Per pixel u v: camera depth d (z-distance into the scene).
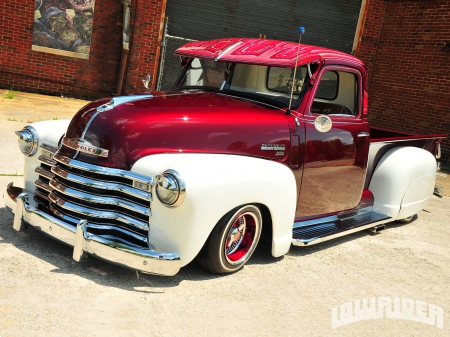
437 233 5.90
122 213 3.45
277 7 12.77
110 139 3.49
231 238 3.77
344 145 4.71
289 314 3.43
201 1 12.41
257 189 3.69
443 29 11.70
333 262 4.52
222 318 3.22
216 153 3.81
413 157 5.71
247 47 4.61
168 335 2.93
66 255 3.75
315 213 4.73
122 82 12.24
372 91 13.14
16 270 3.39
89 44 12.30
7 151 6.64
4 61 12.05
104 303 3.16
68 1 12.00
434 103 11.91
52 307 3.02
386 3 12.77
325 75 4.53
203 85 4.71
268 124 4.10
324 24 12.99
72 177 3.51
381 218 5.38
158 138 3.57
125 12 11.77
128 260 3.26
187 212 3.32
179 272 3.77
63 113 10.09
